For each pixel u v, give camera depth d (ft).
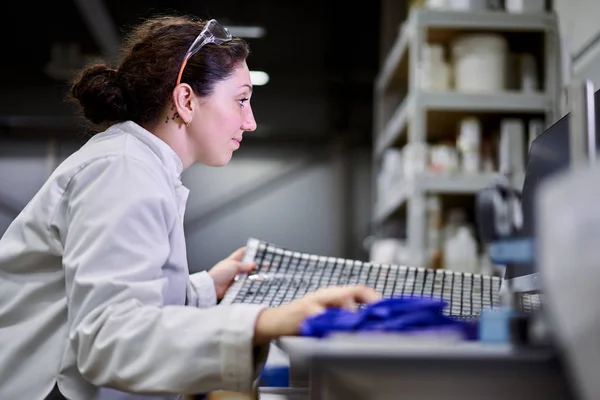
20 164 19.65
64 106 19.65
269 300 4.98
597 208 2.03
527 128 10.67
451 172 10.26
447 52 11.14
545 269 2.17
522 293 3.95
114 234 3.78
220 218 20.06
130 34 4.96
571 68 9.41
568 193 2.11
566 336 2.08
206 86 4.68
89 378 3.66
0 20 17.89
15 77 19.54
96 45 18.81
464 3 10.74
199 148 4.81
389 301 3.08
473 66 10.37
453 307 4.52
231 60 4.81
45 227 4.18
